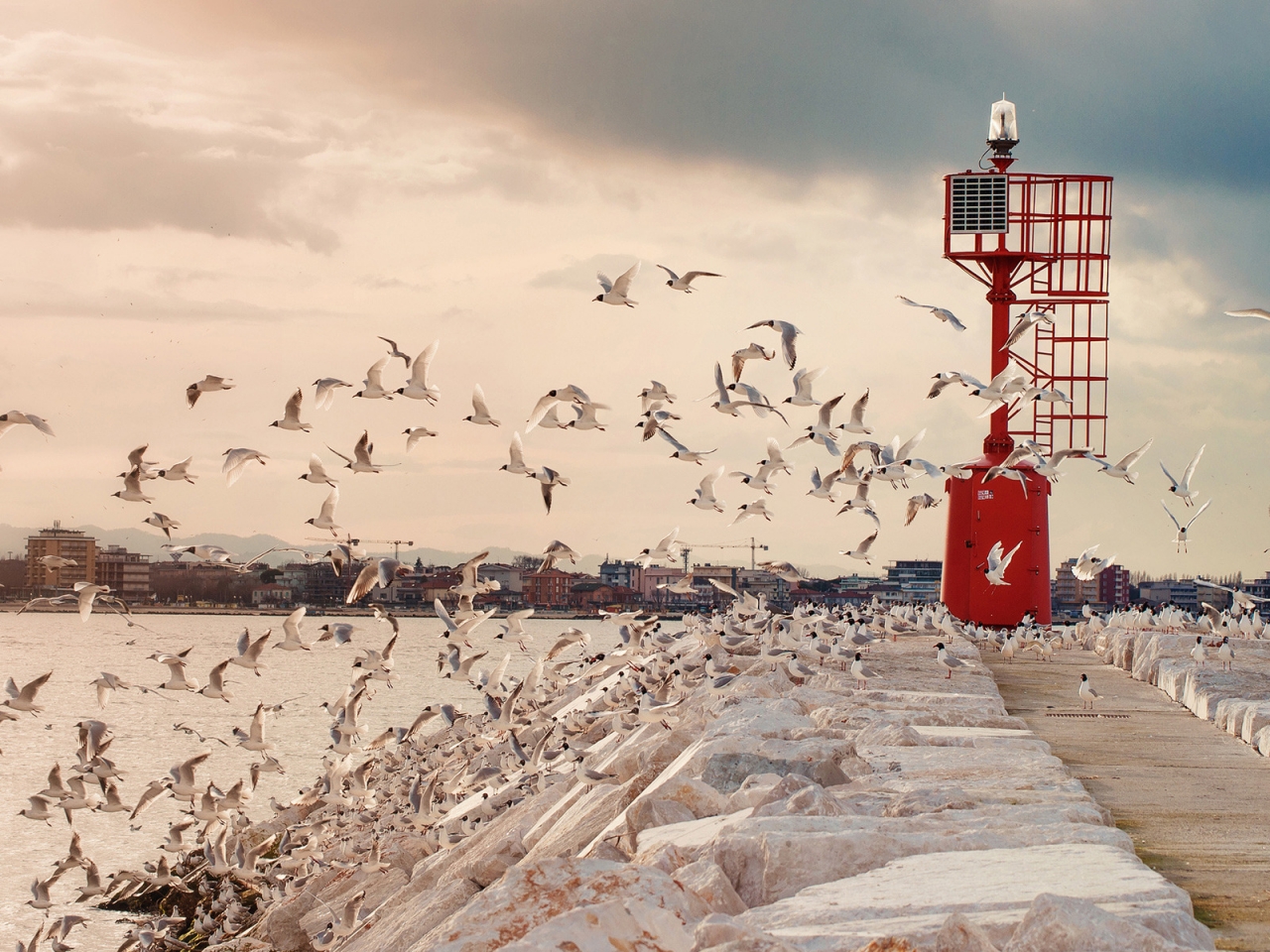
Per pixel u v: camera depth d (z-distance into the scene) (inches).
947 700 1019.9
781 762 756.0
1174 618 1738.4
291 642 1053.2
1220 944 466.0
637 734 1100.5
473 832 1143.0
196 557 1037.8
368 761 1545.3
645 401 1045.2
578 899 453.7
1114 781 786.2
